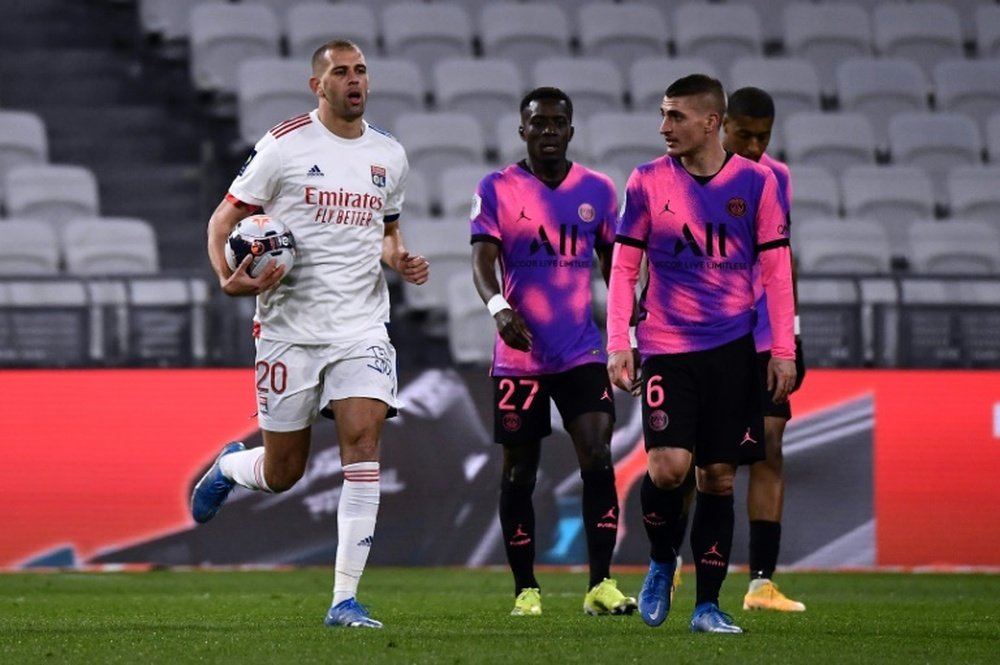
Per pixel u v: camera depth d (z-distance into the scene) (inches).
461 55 2388.0
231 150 2228.1
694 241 821.9
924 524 1528.1
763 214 825.5
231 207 848.3
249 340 1553.9
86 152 2237.9
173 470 1477.6
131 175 2199.8
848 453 1524.4
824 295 1638.8
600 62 2348.7
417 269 898.7
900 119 2321.6
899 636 843.4
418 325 1973.4
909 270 2074.3
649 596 845.2
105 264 1924.2
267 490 930.7
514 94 2303.2
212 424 1485.0
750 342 829.2
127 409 1477.6
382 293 874.1
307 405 863.1
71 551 1462.8
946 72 2427.4
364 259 860.0
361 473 849.5
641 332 835.4
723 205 822.5
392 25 2386.8
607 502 981.2
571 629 856.3
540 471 1488.7
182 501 1476.4
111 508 1469.0
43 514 1461.6
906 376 1535.4
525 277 988.6
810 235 2038.6
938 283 1615.4
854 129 2293.3
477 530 1489.9
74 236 1930.4
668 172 828.6
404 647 731.4
